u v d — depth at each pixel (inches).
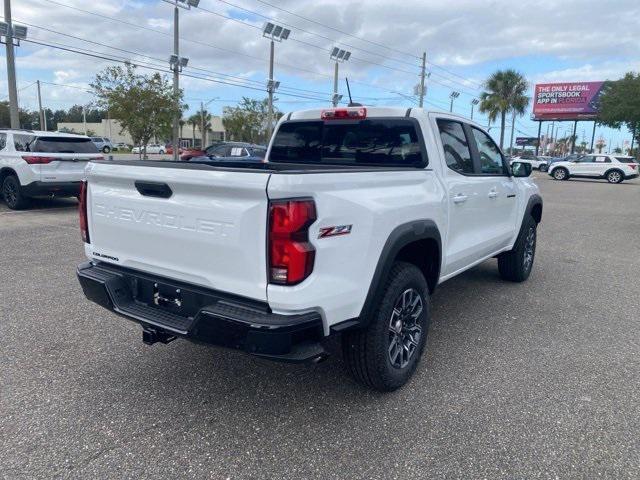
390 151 164.1
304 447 111.5
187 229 111.6
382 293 124.3
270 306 102.3
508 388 138.8
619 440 115.0
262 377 143.5
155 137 909.2
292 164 181.2
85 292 134.8
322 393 135.0
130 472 102.3
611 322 193.2
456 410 127.1
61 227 367.9
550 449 111.4
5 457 105.9
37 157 420.2
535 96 2613.2
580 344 170.7
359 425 120.1
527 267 249.3
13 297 207.3
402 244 127.3
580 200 731.4
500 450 111.0
